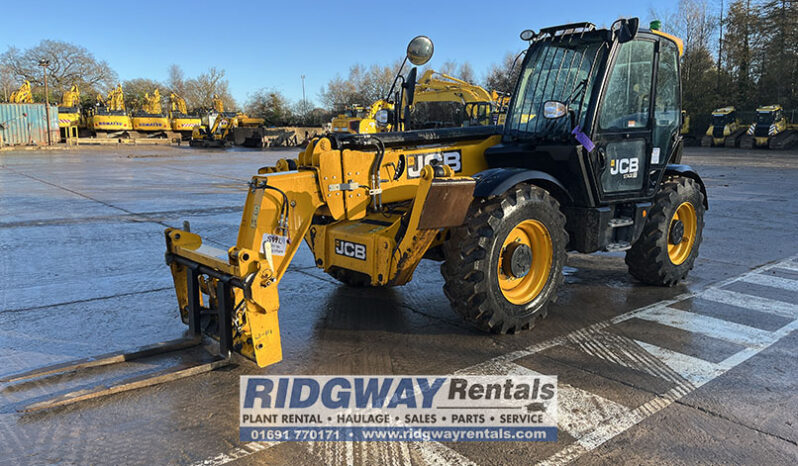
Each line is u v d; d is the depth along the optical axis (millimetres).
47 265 6188
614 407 3055
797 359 3709
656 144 4969
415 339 4059
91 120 43281
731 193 12625
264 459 2578
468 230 3854
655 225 5078
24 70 60562
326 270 4266
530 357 3725
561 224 4223
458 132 4656
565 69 4512
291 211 3568
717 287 5406
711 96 34938
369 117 23516
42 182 15039
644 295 5160
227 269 3357
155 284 5477
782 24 32531
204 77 67875
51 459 2572
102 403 3092
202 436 2770
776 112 29188
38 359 3695
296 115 60375
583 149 4273
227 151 33344
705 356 3752
